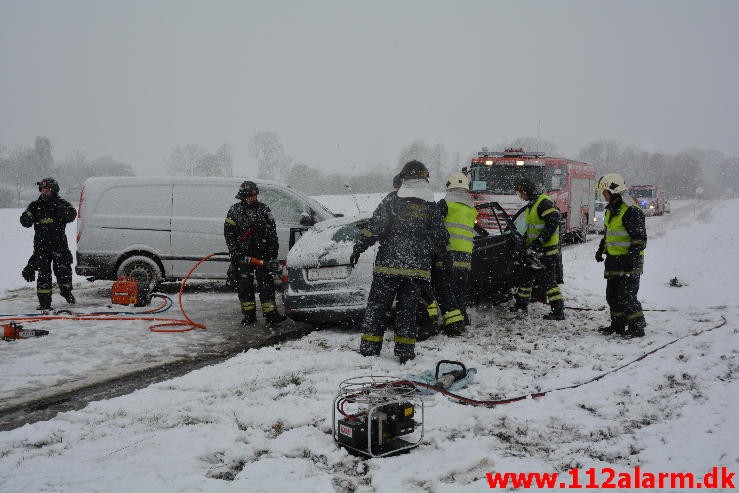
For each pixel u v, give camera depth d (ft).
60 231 28.78
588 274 42.47
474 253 25.70
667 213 151.43
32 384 17.69
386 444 12.42
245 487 10.71
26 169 336.70
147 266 33.12
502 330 23.56
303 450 12.41
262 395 15.67
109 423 13.88
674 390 15.40
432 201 19.44
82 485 10.78
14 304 30.50
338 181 247.29
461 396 15.66
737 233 70.38
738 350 18.98
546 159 59.06
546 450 12.35
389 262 18.93
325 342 21.54
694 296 33.73
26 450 12.51
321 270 23.11
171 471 11.33
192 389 16.31
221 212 33.53
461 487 10.57
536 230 25.93
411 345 18.80
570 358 19.17
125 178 33.73
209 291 34.91
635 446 12.22
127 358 20.54
